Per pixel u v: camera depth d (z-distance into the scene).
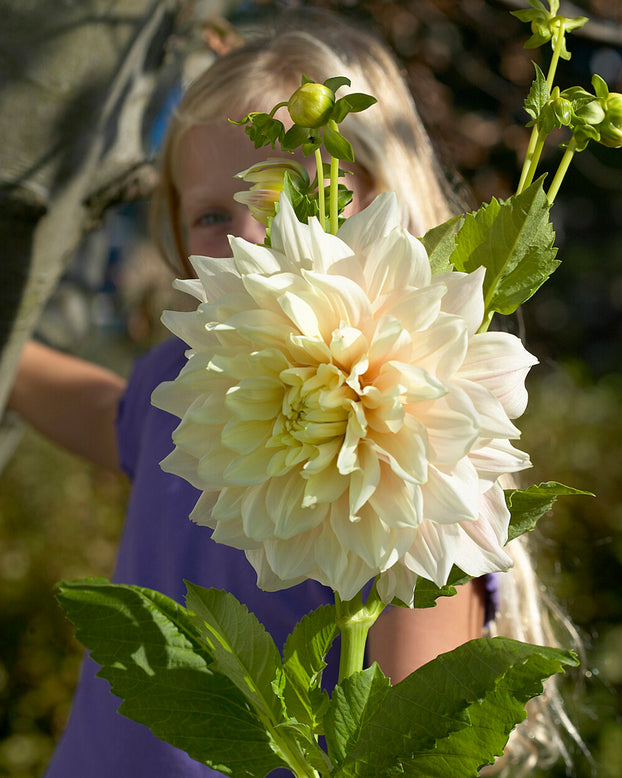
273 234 0.67
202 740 0.72
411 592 0.67
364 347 0.65
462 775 0.67
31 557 3.32
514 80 3.62
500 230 0.70
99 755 1.14
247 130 0.71
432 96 3.19
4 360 1.31
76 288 2.52
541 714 1.25
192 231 1.12
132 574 1.22
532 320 5.13
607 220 6.27
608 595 3.00
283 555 0.67
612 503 3.16
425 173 1.17
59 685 3.14
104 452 1.62
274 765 0.72
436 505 0.64
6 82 1.12
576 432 3.40
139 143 1.41
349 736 0.69
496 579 0.98
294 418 0.65
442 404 0.64
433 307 0.64
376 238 0.67
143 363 1.52
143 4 1.17
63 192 1.20
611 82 3.71
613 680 2.80
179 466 0.70
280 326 0.66
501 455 0.65
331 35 1.17
